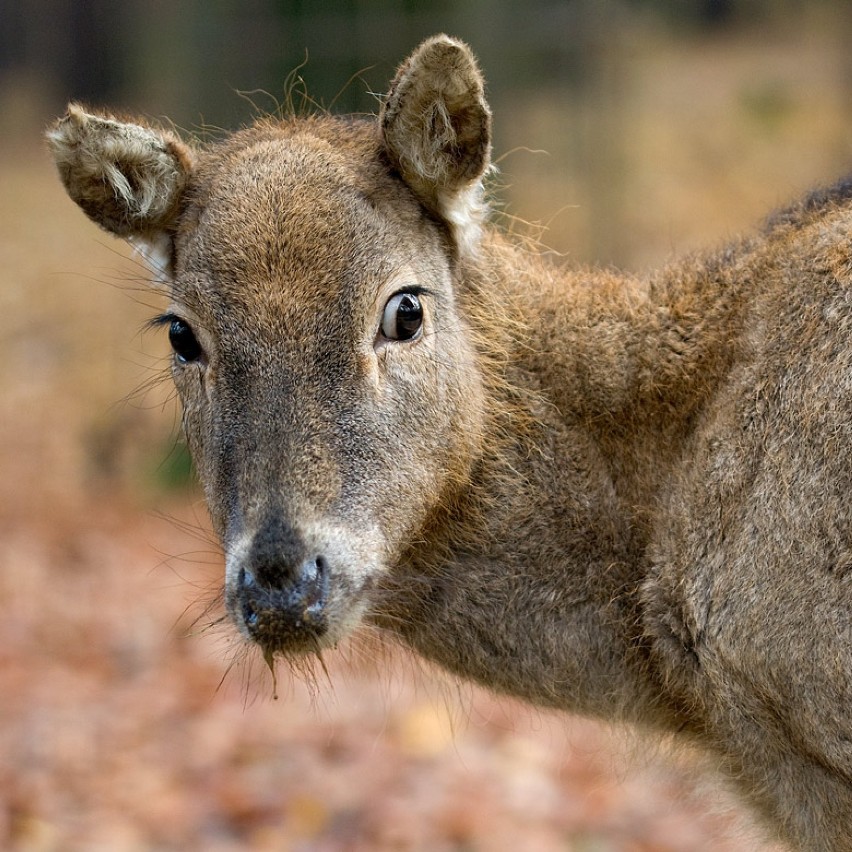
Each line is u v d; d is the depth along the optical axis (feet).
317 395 30.27
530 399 34.17
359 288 30.76
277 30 82.07
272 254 30.73
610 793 54.70
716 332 33.55
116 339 115.14
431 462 32.01
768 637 30.40
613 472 34.14
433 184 32.60
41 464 99.19
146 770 57.00
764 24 186.50
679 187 124.98
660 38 183.73
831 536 29.76
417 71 31.53
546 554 33.86
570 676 34.19
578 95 100.94
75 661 70.03
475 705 63.16
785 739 31.12
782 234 34.32
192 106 87.76
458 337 33.17
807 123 144.05
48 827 51.19
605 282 35.99
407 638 34.60
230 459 30.48
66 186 34.53
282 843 51.13
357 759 58.39
